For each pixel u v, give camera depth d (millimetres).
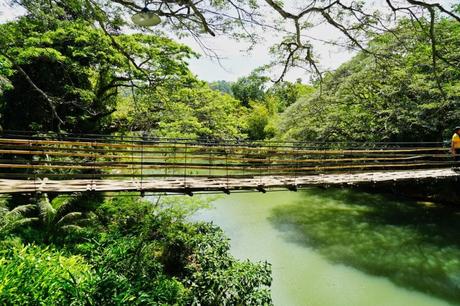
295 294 8406
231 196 17156
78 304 4551
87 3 6008
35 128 11445
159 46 11195
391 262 10148
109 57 10898
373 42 6137
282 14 4906
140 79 11438
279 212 14711
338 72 16875
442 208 14984
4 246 6418
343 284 8898
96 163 6824
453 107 13695
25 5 6547
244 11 5133
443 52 11781
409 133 15727
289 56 6453
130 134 13469
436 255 10602
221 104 13961
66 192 6160
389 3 5246
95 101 13500
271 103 28109
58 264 5320
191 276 7520
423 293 8516
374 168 14852
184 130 12211
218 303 6688
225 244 8602
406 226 13008
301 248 11039
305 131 17828
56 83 12438
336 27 5336
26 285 4387
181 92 12062
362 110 15977
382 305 8008
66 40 11555
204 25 4898
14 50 9312
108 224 9633
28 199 9727
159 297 6168
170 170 11555
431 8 4980
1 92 9891
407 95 15211
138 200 10469
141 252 7410
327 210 14992
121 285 5281
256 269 7238
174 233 9055
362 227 12961
